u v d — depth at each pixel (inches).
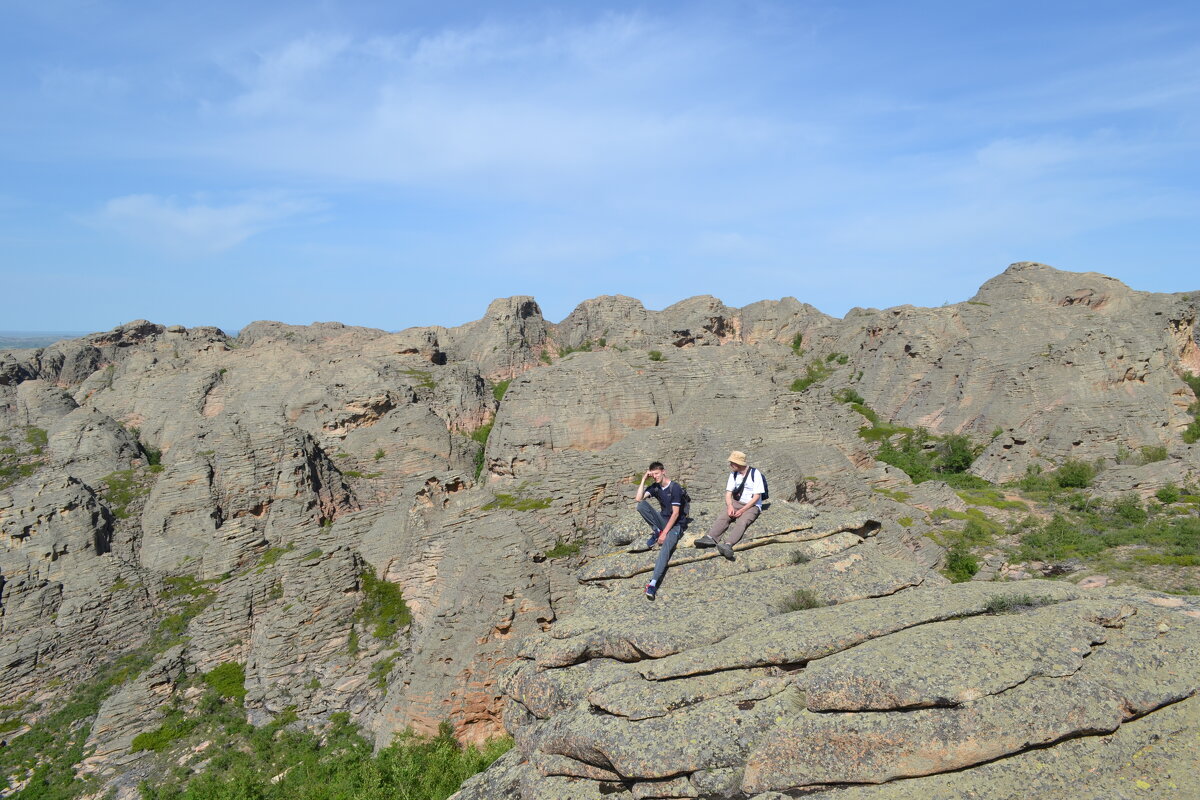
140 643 1734.7
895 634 609.6
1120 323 3619.6
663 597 745.6
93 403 4247.0
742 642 633.0
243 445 2108.8
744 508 791.1
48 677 1647.4
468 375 4084.6
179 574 1918.1
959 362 3666.3
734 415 2117.4
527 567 1300.4
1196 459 2508.6
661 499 787.4
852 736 533.0
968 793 505.7
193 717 1457.9
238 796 1169.4
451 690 1205.7
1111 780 503.5
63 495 1962.4
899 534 1847.9
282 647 1507.1
